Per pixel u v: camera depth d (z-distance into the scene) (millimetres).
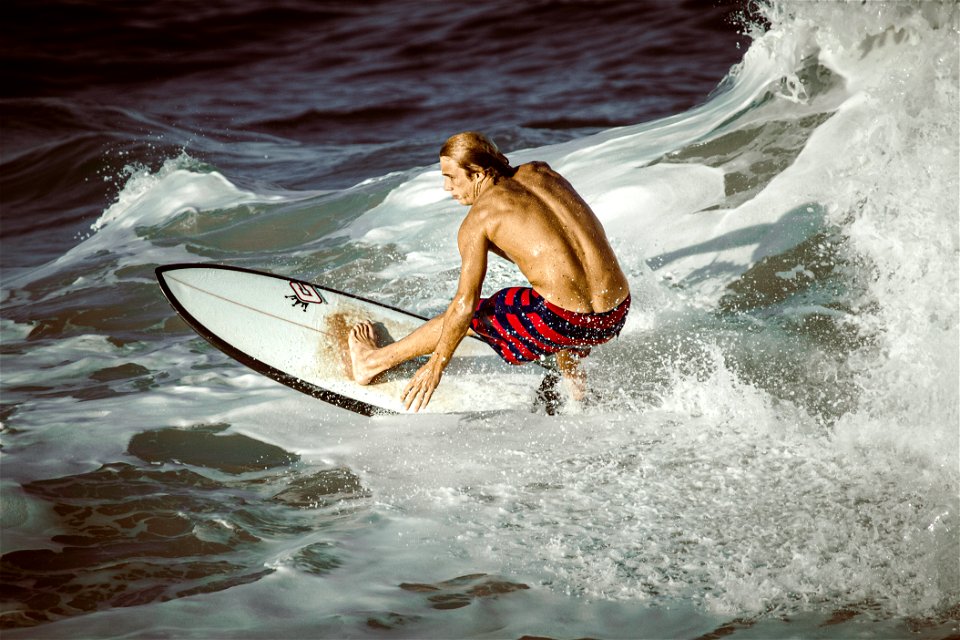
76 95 62094
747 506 13922
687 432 16516
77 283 28594
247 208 33219
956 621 11148
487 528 13836
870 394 16906
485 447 16641
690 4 68125
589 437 16672
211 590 12492
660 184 25969
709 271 22375
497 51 64375
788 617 11406
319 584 12531
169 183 36688
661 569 12516
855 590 11836
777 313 20328
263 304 19750
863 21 26406
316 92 59000
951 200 19797
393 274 25375
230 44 73062
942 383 16391
